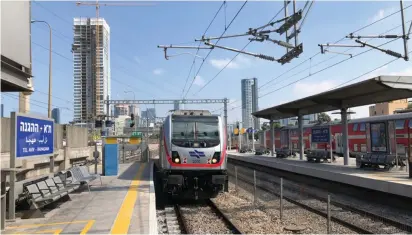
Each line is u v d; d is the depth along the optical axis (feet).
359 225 32.73
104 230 22.99
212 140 45.01
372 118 90.12
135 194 37.99
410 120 75.66
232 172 85.51
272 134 111.14
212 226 32.32
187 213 38.45
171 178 43.29
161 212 39.24
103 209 29.84
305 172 65.26
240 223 33.06
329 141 76.59
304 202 44.62
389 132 68.18
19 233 22.33
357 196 49.16
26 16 24.95
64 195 33.14
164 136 45.80
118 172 64.34
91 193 38.75
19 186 27.37
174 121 45.70
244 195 50.21
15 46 23.25
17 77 24.09
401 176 49.14
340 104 69.41
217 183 44.06
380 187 44.88
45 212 28.73
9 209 25.43
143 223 24.90
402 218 35.45
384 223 33.37
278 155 101.86
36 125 28.48
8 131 36.22
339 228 31.45
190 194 45.01
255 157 104.58
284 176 74.69
